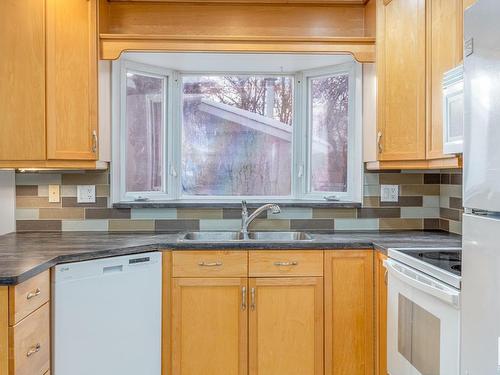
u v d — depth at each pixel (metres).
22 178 2.72
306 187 3.04
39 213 2.73
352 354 2.33
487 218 1.23
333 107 2.97
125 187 2.83
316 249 2.31
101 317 2.08
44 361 1.86
